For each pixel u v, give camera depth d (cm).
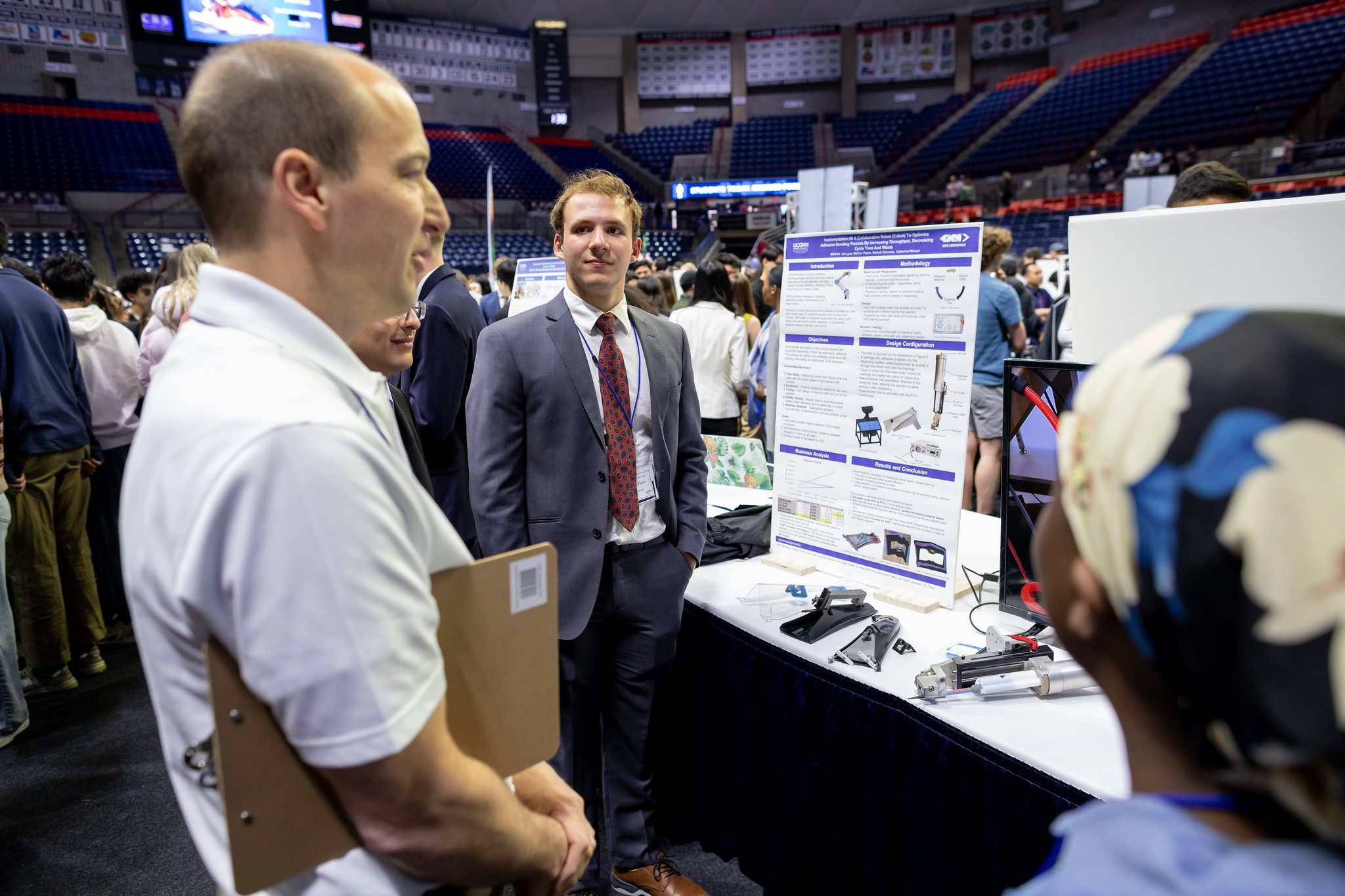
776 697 145
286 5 1306
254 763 53
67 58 1255
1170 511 27
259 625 49
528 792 78
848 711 131
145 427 54
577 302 148
